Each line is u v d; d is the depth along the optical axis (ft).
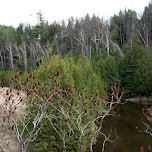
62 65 25.21
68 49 154.61
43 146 21.43
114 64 98.99
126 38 153.58
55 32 160.66
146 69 87.40
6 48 152.56
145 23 162.71
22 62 143.54
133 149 31.27
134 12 175.63
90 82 52.85
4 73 97.30
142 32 156.46
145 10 174.50
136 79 89.20
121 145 32.83
